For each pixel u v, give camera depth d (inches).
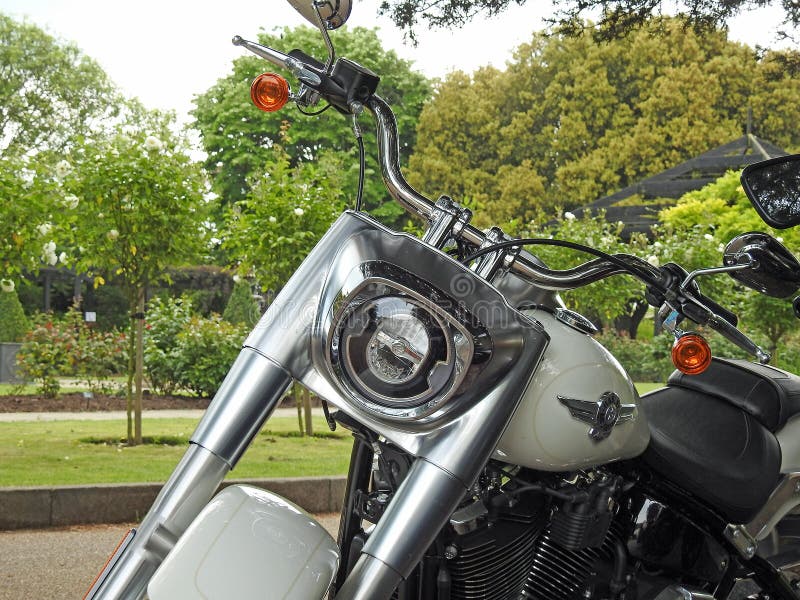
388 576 63.7
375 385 68.1
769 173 83.4
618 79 1202.6
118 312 1237.7
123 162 280.2
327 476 216.8
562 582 83.6
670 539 93.0
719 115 1077.8
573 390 76.6
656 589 91.6
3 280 310.3
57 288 1222.3
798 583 103.1
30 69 1647.4
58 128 1600.6
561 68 1264.8
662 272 79.0
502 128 1295.5
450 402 67.2
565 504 81.0
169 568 61.8
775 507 97.2
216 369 478.9
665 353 530.9
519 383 68.9
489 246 72.7
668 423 101.0
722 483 93.4
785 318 387.9
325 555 65.2
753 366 109.7
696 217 539.5
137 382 288.4
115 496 195.8
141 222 283.9
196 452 65.7
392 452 74.6
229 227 344.5
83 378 497.4
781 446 100.7
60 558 164.2
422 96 1413.6
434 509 65.3
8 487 190.7
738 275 78.2
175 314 501.7
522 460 77.2
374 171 1188.5
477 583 79.0
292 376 68.6
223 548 62.2
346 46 1370.6
